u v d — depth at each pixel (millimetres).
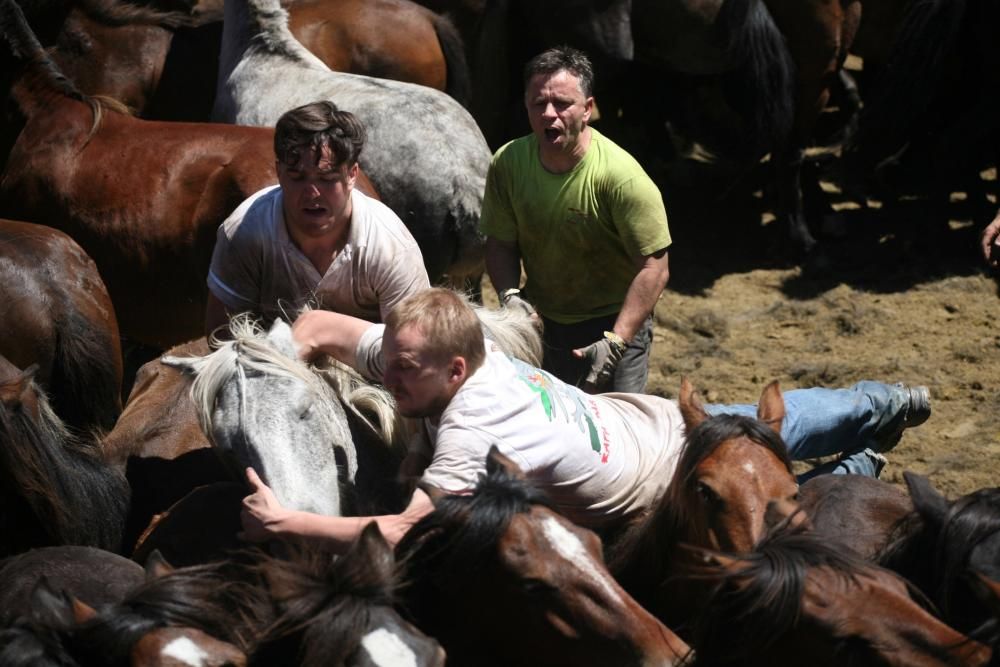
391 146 10492
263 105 11250
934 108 14984
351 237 6754
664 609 5930
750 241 15102
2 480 6254
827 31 14039
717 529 5340
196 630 4773
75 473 6500
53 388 8758
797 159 14500
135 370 11469
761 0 13914
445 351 5699
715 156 17219
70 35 12758
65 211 10367
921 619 4695
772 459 5453
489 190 8625
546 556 5059
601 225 8289
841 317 13180
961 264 14242
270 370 5922
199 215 10047
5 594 5676
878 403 8375
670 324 13203
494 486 5219
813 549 4895
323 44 12703
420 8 13211
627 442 6355
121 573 5848
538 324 7117
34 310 8523
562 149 8070
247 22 11641
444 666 4691
